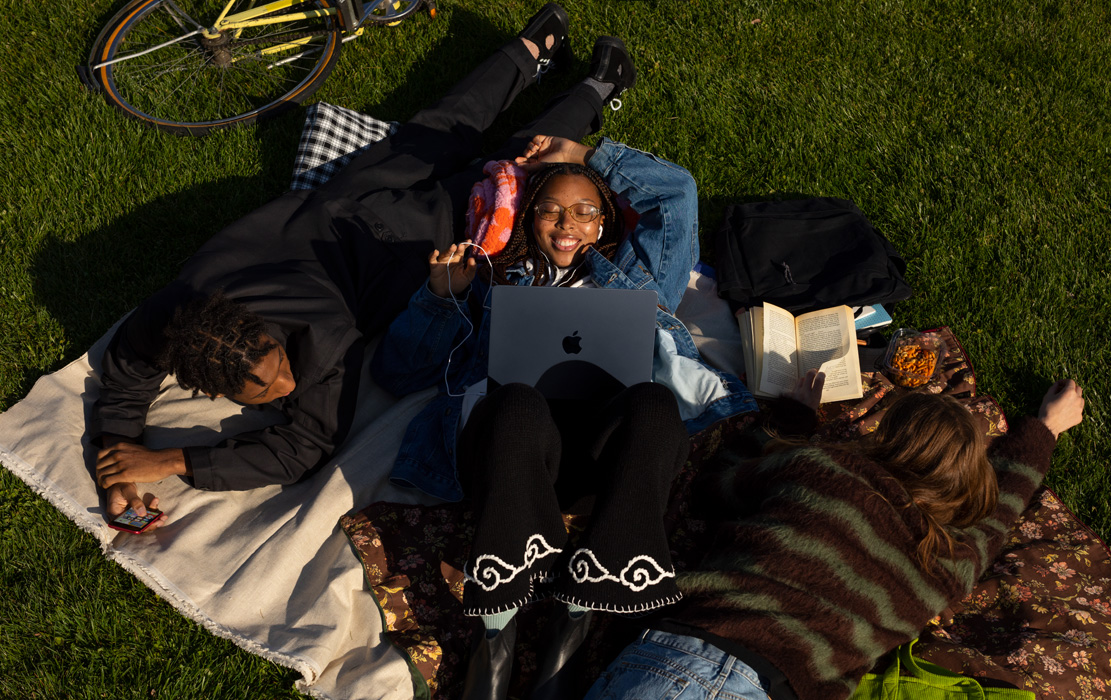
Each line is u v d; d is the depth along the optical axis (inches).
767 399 118.9
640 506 79.6
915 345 120.9
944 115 157.4
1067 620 97.8
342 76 157.6
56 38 153.6
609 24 164.4
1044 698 90.2
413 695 93.9
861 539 78.7
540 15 150.1
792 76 160.9
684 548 102.5
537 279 121.3
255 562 100.5
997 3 169.8
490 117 144.6
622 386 100.3
